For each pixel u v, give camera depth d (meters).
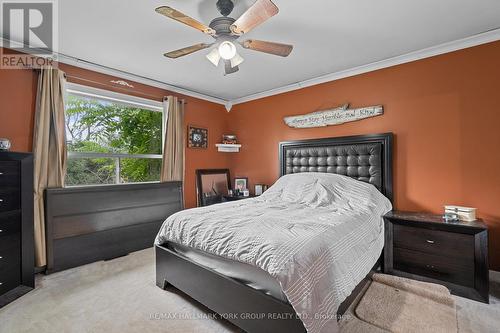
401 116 2.86
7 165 2.04
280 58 2.88
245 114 4.52
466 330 1.64
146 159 3.70
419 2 1.88
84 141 3.08
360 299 1.97
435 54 2.63
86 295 2.12
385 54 2.79
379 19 2.10
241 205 2.72
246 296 1.54
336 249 1.59
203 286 1.84
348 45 2.57
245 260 1.52
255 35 2.37
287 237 1.55
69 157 2.93
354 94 3.22
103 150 3.26
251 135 4.43
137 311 1.89
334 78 3.38
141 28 2.23
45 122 2.61
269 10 1.54
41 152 2.57
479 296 1.98
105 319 1.78
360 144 3.08
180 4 1.90
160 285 2.26
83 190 2.83
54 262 2.58
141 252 3.23
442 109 2.60
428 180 2.68
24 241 2.16
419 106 2.74
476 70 2.41
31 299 2.05
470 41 2.42
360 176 3.06
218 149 4.45
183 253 2.11
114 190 3.10
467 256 2.04
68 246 2.69
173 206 3.71
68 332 1.64
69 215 2.71
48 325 1.71
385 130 2.97
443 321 1.69
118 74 3.25
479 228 1.99
